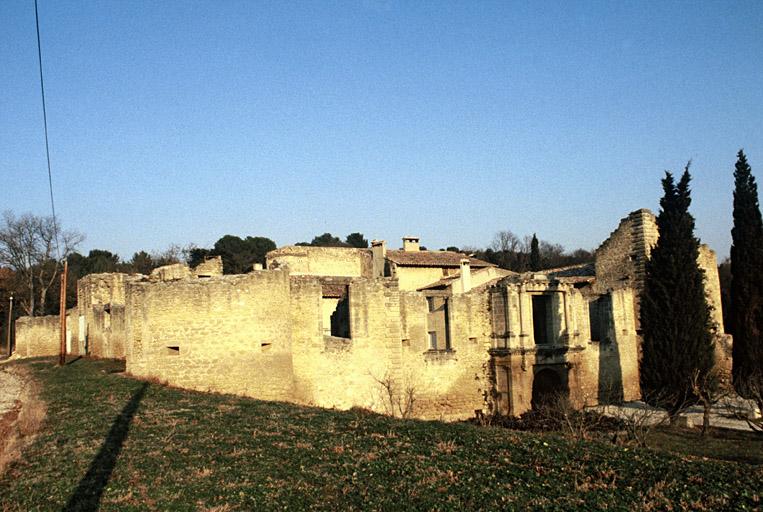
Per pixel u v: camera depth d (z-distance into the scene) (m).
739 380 39.50
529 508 15.73
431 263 62.03
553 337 45.81
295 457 20.31
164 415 25.56
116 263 117.69
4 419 27.72
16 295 83.94
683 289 40.06
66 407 27.53
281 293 33.31
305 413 26.94
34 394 31.95
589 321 48.59
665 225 41.38
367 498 16.77
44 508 15.84
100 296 51.78
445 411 41.59
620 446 20.89
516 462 19.42
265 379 32.16
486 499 16.41
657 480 17.20
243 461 19.88
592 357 47.66
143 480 17.98
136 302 34.34
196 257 106.50
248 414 26.16
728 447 30.05
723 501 15.59
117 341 45.16
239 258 104.31
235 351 31.70
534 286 44.47
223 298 31.95
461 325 43.06
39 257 80.81
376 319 38.25
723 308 69.62
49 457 20.16
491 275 59.19
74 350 57.59
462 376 42.66
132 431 23.16
